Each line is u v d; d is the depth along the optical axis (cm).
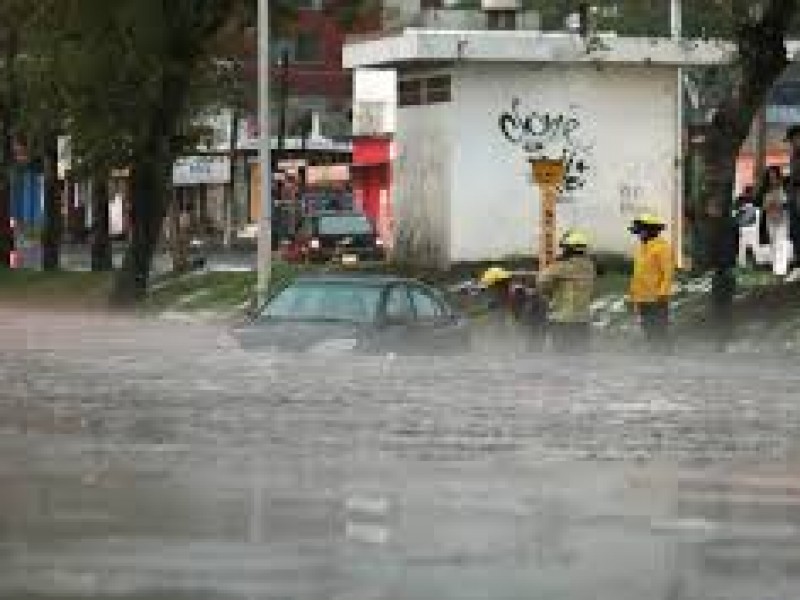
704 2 4897
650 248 4022
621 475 2000
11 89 7294
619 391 3120
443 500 1736
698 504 1767
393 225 6794
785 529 1608
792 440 2414
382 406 2717
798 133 4728
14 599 1227
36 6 5984
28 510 1620
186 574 1323
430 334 3775
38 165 9225
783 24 4781
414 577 1327
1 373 3206
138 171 6003
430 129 6538
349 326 3666
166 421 2439
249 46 7069
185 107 6706
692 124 7350
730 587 1322
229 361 3488
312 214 9819
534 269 6106
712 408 2844
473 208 6438
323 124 14738
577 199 6544
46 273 7694
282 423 2444
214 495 1731
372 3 6544
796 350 4194
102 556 1391
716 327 4534
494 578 1330
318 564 1372
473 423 2523
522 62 6438
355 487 1816
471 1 9519
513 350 3988
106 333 4497
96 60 5766
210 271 7006
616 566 1394
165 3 5738
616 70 6575
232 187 12644
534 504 1728
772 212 5462
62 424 2389
